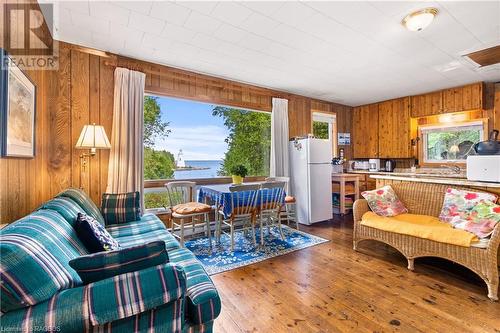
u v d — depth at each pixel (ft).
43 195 7.78
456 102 14.14
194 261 5.45
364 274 7.88
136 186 9.85
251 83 13.48
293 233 12.26
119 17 7.25
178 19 7.39
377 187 11.22
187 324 3.87
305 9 6.91
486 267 6.50
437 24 7.66
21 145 5.32
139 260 3.43
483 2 6.56
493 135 10.61
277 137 14.43
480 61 10.59
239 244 10.67
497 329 5.28
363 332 5.25
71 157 8.88
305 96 16.24
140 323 3.20
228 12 7.04
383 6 6.76
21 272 2.77
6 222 4.90
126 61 9.94
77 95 8.99
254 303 6.36
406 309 6.03
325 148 14.51
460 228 7.29
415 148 16.49
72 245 4.35
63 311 2.80
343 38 8.55
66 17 7.23
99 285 3.08
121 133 9.57
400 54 9.88
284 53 9.74
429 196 9.33
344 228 13.19
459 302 6.29
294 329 5.38
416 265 8.52
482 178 8.09
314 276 7.79
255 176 14.71
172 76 11.09
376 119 17.88
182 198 11.46
